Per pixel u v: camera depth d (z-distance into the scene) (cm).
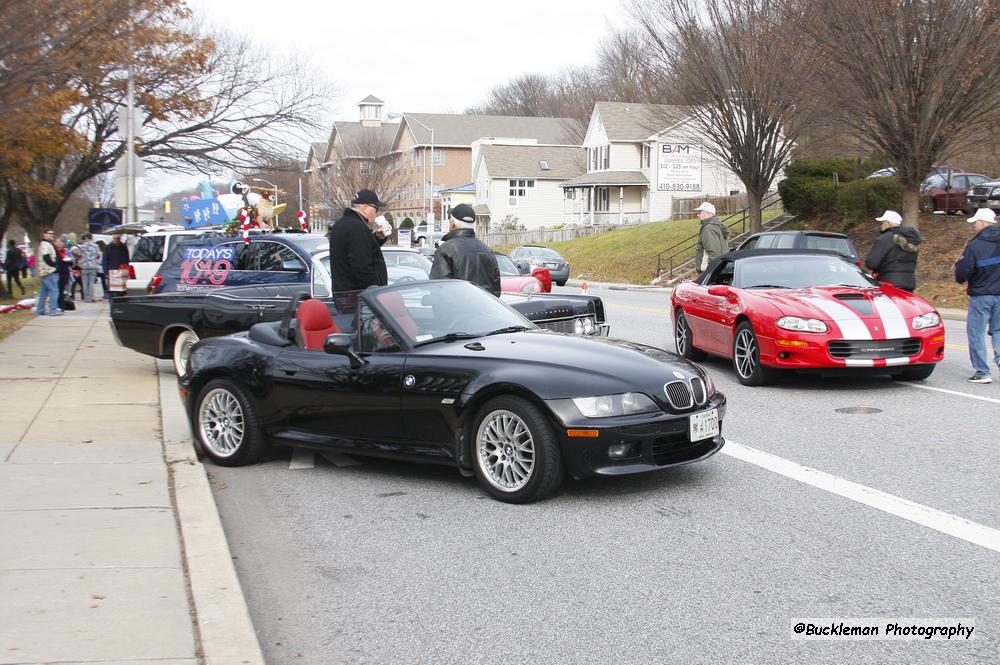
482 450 639
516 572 506
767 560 511
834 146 2973
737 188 5938
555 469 609
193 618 434
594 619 441
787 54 2784
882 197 3102
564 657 402
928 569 490
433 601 471
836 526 565
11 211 3095
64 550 522
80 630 416
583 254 4822
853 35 2294
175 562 505
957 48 2220
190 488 665
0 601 448
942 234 2736
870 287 1114
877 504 607
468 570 512
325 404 711
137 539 543
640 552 529
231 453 770
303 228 1377
